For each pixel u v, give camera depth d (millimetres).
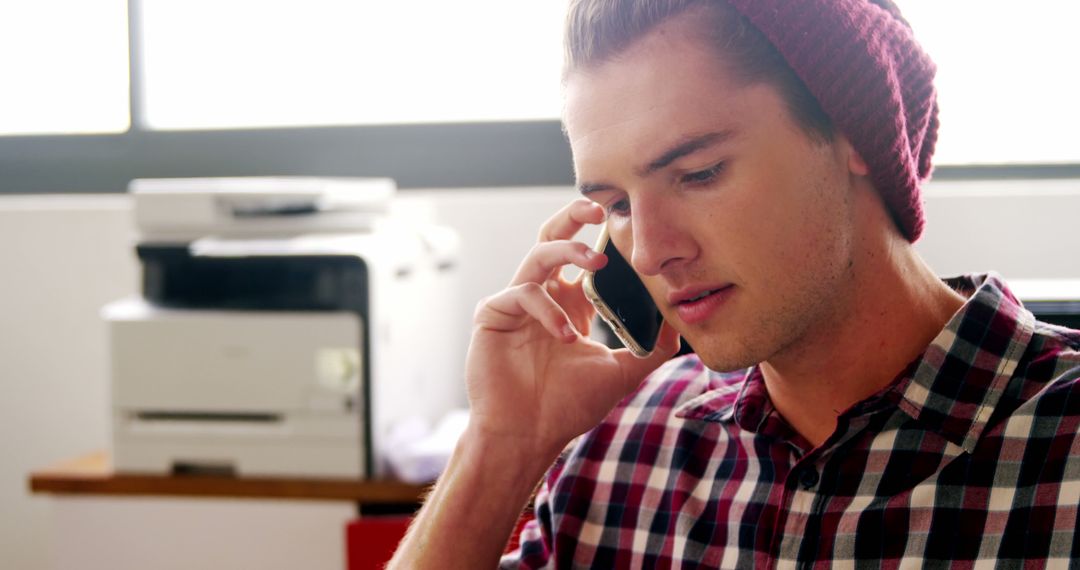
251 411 1835
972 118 2062
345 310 1796
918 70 842
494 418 994
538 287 979
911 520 798
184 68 2336
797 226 780
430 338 2072
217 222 1922
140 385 1858
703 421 971
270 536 1826
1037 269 2057
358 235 1951
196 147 2348
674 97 769
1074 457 749
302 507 1818
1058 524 738
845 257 804
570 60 829
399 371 1905
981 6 2021
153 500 1854
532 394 998
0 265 2363
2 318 2377
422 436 1962
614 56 791
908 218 834
